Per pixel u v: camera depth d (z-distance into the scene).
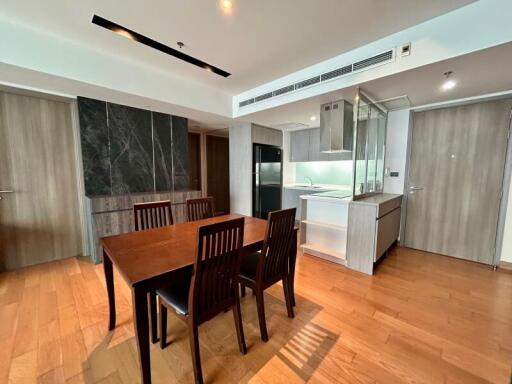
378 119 3.52
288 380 1.38
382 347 1.62
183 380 1.38
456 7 1.82
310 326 1.84
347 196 3.22
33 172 2.83
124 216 3.08
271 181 5.07
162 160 3.74
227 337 1.72
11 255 2.74
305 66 2.90
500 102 2.83
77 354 1.54
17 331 1.74
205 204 2.64
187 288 1.53
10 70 2.16
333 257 3.07
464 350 1.59
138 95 2.86
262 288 1.69
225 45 2.42
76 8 1.87
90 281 2.49
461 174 3.17
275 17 1.98
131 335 1.72
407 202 3.64
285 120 4.29
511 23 1.64
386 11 1.88
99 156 3.09
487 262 3.02
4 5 1.83
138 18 2.00
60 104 2.96
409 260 3.16
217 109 3.77
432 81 2.42
